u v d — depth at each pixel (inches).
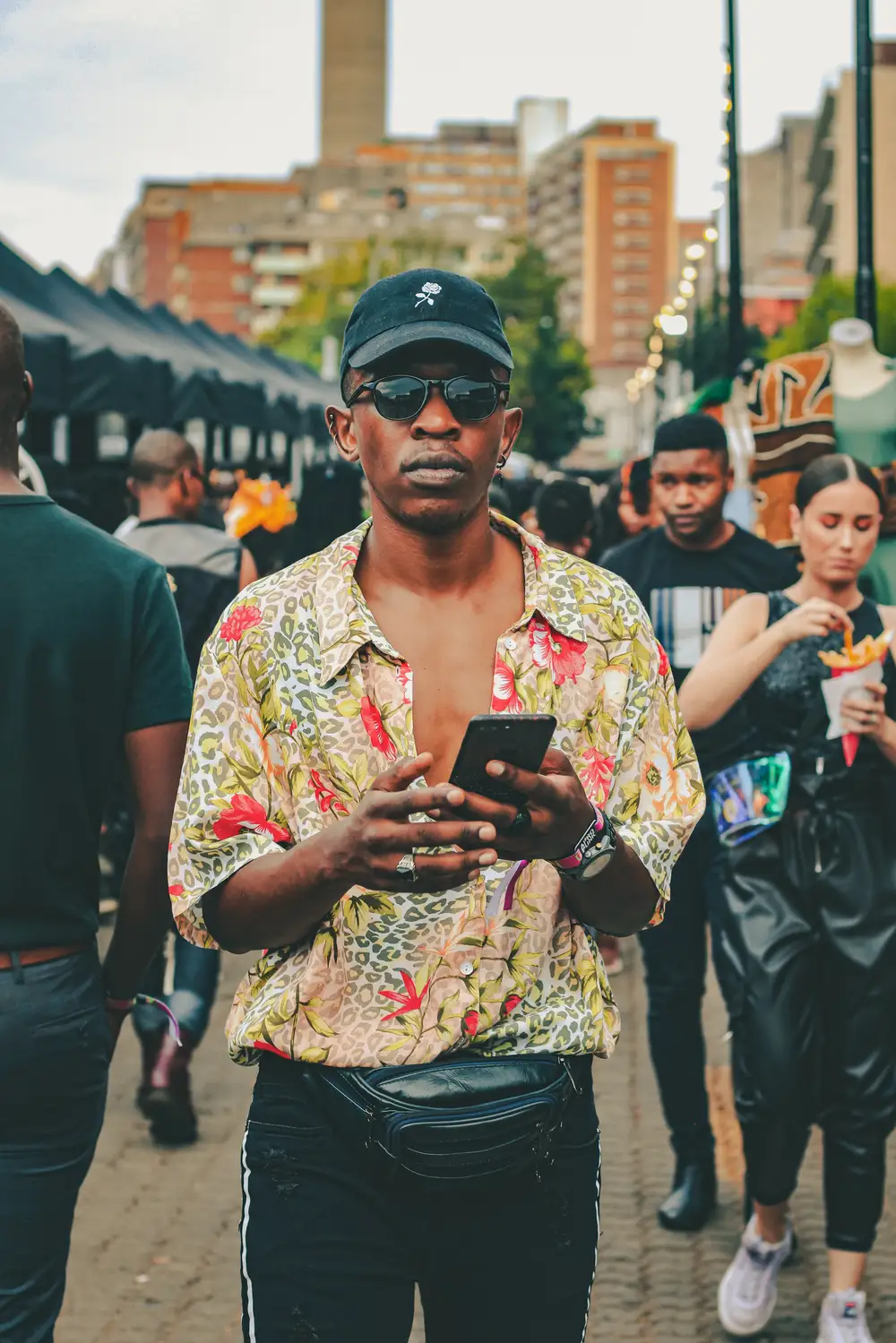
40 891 93.4
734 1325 144.7
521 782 75.4
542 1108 80.7
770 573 187.9
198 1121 203.9
